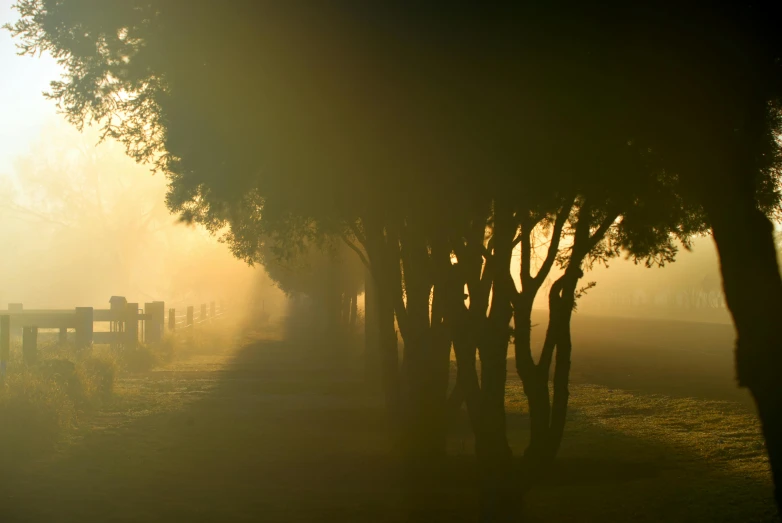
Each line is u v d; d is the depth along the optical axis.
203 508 8.15
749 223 4.54
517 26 5.59
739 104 4.85
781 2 4.69
